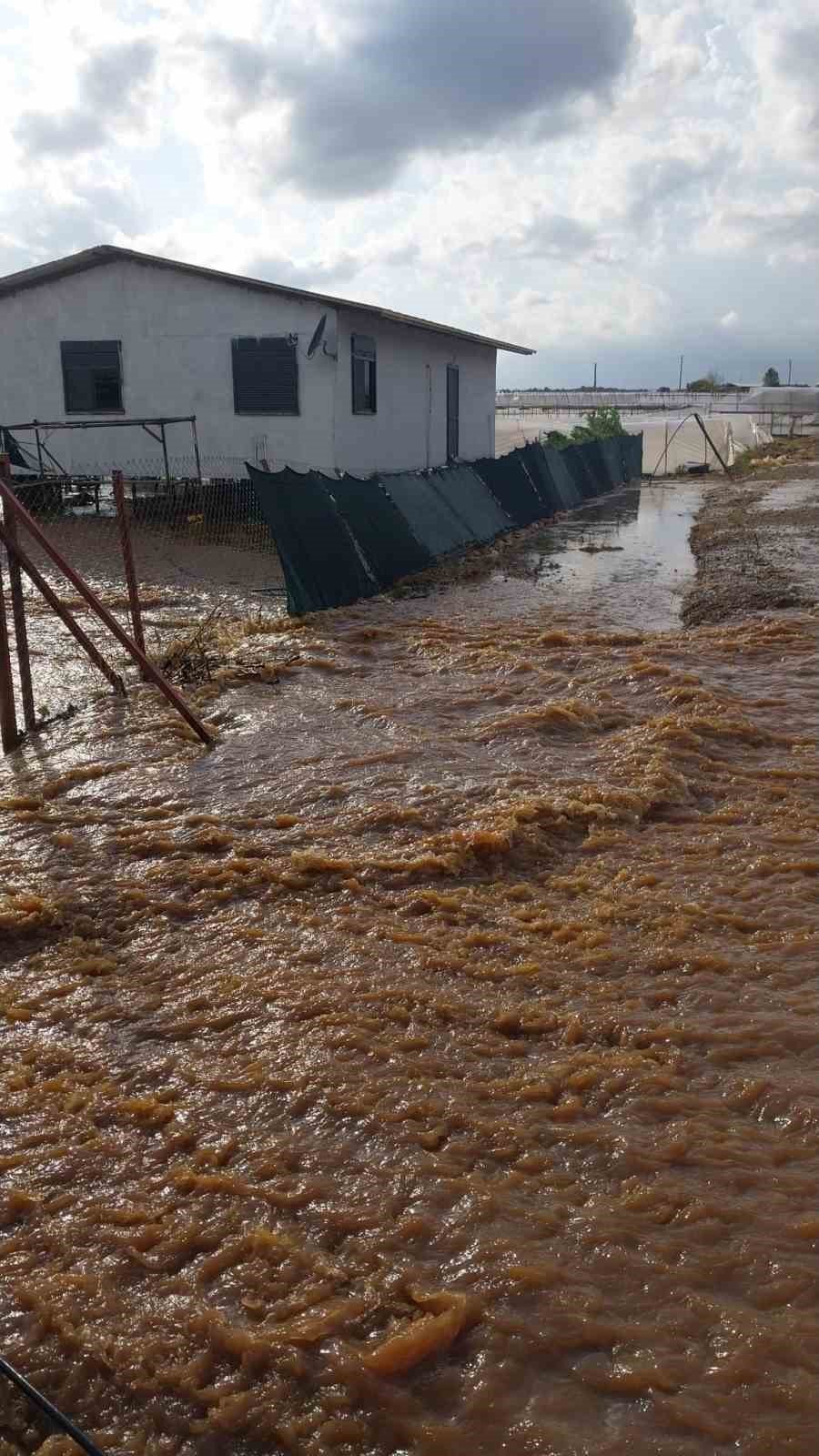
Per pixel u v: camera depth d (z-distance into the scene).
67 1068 4.59
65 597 14.64
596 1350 3.19
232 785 7.71
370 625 13.14
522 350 30.19
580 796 7.36
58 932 5.73
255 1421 3.02
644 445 48.25
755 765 8.17
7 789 7.66
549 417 77.69
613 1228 3.63
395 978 5.21
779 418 62.41
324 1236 3.64
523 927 5.71
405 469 24.73
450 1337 3.23
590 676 10.66
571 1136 4.10
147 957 5.47
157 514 21.38
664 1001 5.01
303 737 8.80
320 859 6.32
